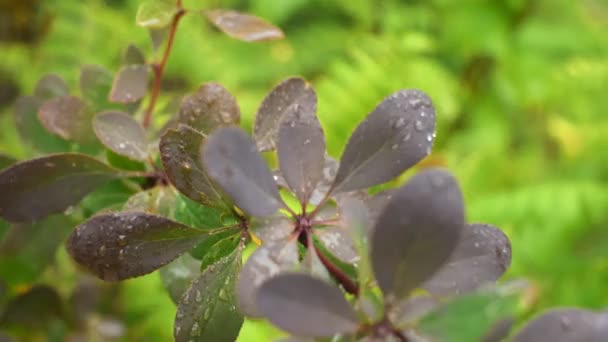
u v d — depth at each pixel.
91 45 1.35
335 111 1.35
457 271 0.32
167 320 0.91
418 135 0.33
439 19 1.81
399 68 1.45
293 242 0.32
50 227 0.43
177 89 1.55
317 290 0.28
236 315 0.33
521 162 1.53
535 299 1.02
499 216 1.31
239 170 0.31
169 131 0.33
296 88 0.36
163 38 0.41
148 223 0.33
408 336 0.29
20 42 1.29
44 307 0.48
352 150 0.33
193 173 0.34
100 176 0.36
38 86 0.44
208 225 0.36
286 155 0.33
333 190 0.33
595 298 1.22
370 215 0.33
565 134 1.53
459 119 1.70
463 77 1.78
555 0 1.81
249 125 1.36
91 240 0.33
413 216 0.29
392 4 1.83
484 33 1.72
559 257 1.27
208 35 1.63
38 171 0.35
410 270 0.29
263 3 1.81
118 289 0.78
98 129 0.37
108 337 0.55
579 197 1.32
